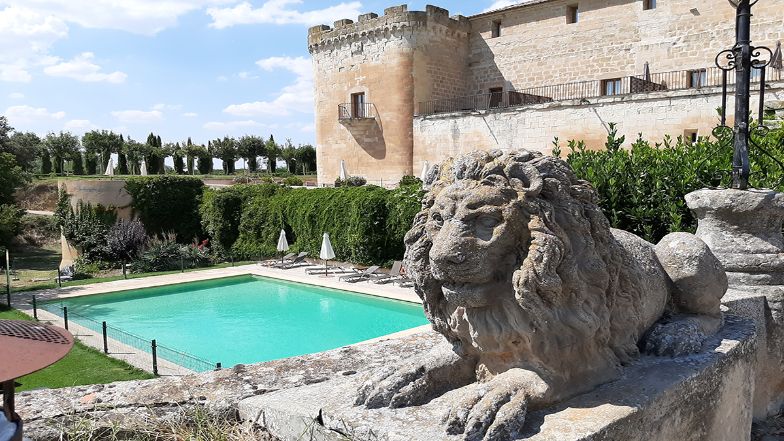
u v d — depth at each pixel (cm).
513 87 3059
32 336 188
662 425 249
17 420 181
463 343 263
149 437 283
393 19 3006
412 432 227
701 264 328
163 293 1814
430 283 254
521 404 221
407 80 3008
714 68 2416
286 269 2173
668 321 320
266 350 1229
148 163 5044
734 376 312
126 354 1085
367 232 2150
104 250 2481
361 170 3253
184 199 2883
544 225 227
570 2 2812
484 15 3112
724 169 533
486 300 236
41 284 1967
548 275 222
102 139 5438
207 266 2428
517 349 244
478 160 238
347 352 388
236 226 2759
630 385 254
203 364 1035
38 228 3291
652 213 562
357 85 3219
